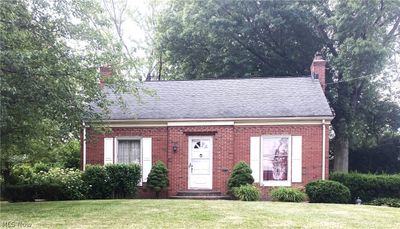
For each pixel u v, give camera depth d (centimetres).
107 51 1420
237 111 1827
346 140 2511
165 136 1870
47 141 1489
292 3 2605
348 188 1675
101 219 997
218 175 1814
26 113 1214
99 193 1697
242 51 2891
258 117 1783
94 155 1906
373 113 2623
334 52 2762
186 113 1855
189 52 3050
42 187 1659
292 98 1872
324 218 1041
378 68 2292
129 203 1341
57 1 1328
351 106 2536
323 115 1744
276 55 2888
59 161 2200
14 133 1399
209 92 1994
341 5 2311
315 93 1892
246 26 2758
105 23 1442
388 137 2809
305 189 1655
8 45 1154
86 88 1378
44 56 1190
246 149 1808
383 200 1661
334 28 2580
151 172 1781
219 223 940
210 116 1817
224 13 2802
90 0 1389
